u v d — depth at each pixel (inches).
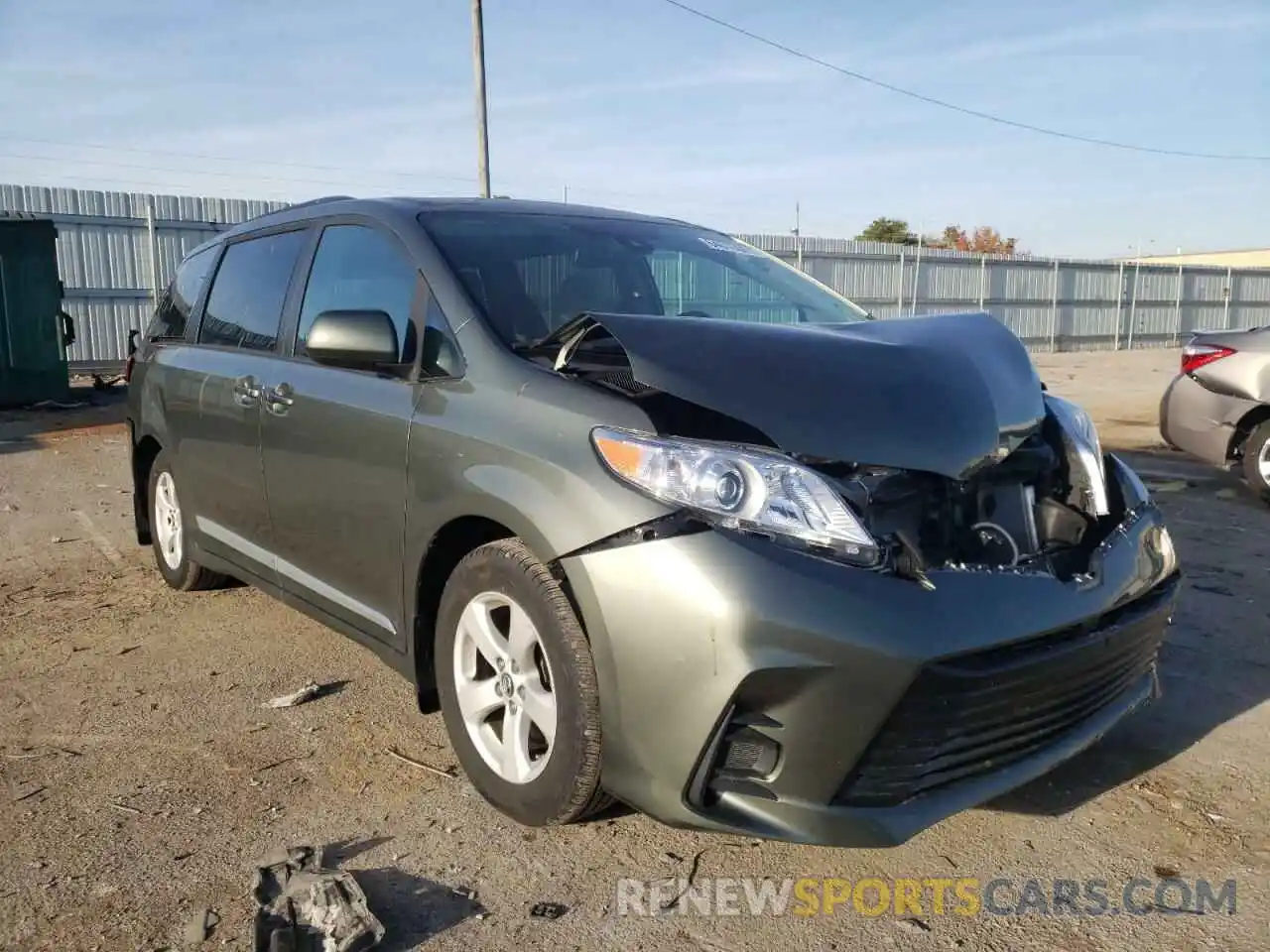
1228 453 288.7
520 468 103.1
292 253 157.2
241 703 143.4
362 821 112.0
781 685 88.4
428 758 127.2
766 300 146.4
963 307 1104.2
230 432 157.5
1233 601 193.9
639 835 110.0
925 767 93.4
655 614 91.2
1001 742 98.6
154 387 187.9
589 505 96.4
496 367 112.4
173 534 194.5
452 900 98.0
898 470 96.8
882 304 1045.2
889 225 2374.5
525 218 142.9
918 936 94.7
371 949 89.0
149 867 102.5
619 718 94.7
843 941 93.8
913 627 88.8
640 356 102.0
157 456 199.5
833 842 90.3
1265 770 127.5
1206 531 252.1
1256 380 279.3
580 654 98.2
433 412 115.7
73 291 645.9
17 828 109.5
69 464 344.8
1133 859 107.9
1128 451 382.3
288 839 108.1
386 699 145.3
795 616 87.7
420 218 134.6
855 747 89.4
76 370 650.8
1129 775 125.9
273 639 170.1
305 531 140.8
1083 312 1214.9
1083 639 99.8
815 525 91.4
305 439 136.9
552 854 106.0
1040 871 105.5
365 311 121.6
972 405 106.1
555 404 104.1
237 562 163.8
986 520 108.1
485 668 114.3
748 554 89.7
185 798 116.5
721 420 96.3
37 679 151.9
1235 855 108.7
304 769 124.0
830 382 101.3
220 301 176.1
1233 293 1391.5
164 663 158.7
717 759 91.7
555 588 101.0
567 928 94.3
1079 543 111.7
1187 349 299.6
